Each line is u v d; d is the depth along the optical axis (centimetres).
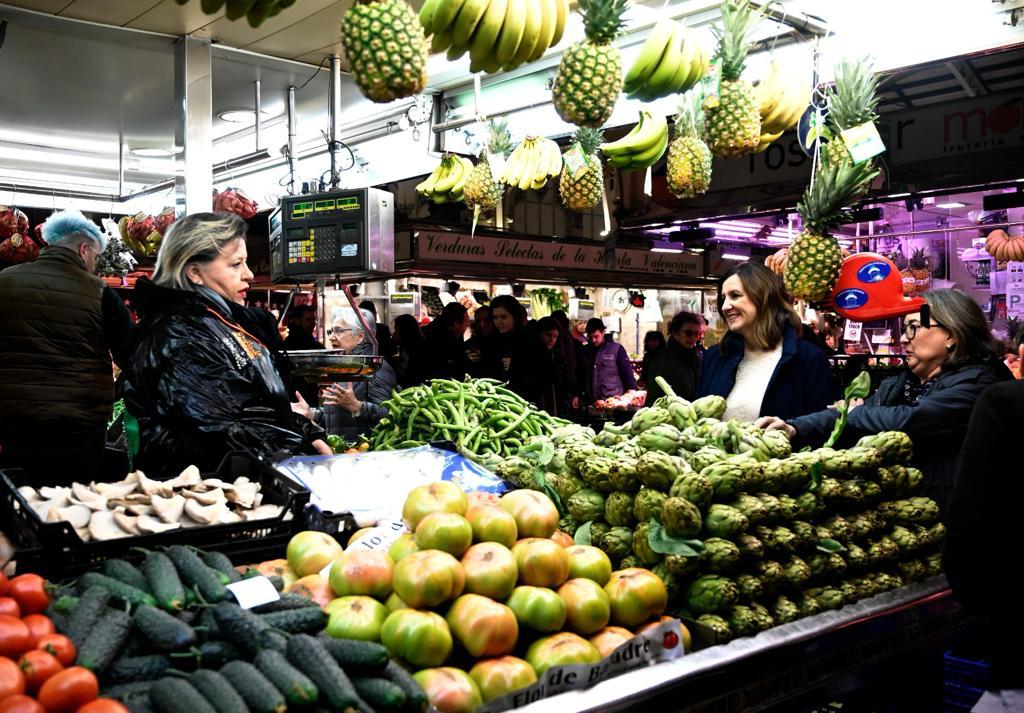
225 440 270
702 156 291
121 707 121
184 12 396
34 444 385
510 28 208
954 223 1106
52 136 647
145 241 568
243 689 129
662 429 235
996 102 514
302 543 197
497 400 349
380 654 143
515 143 504
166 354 272
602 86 226
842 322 998
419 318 1014
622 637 178
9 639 129
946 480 291
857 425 294
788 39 352
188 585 163
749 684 183
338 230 389
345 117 582
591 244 1026
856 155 292
